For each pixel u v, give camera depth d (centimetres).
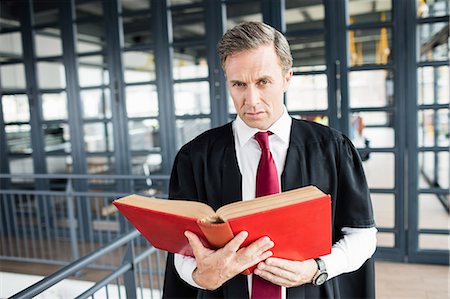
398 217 352
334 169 92
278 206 70
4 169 482
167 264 105
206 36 388
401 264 350
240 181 93
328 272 84
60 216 469
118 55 418
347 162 93
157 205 80
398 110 345
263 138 91
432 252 346
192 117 403
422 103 340
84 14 436
